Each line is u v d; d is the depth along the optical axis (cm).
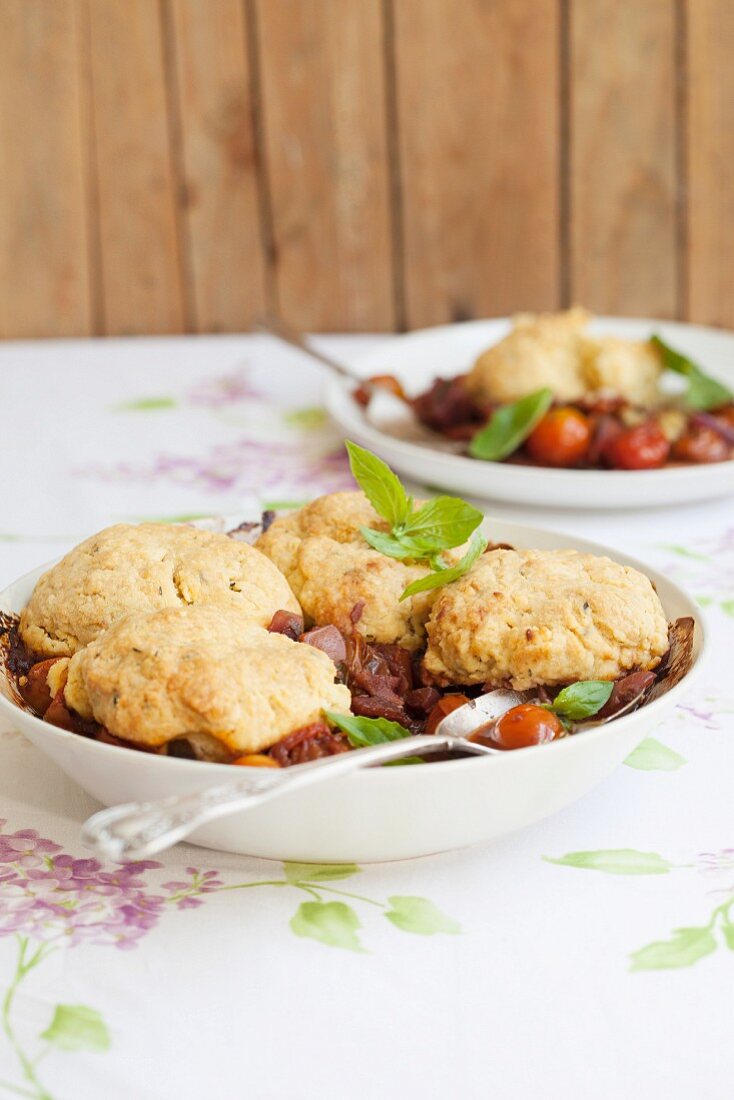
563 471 133
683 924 102
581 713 107
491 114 175
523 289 179
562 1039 90
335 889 104
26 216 177
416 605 112
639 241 178
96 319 180
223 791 92
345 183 176
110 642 105
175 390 160
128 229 178
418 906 103
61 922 102
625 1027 91
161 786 100
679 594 112
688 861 105
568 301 179
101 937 100
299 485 140
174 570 110
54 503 137
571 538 117
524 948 99
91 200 177
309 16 172
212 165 176
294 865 105
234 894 103
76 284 179
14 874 104
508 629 108
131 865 105
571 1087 86
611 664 108
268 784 94
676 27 172
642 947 100
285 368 166
